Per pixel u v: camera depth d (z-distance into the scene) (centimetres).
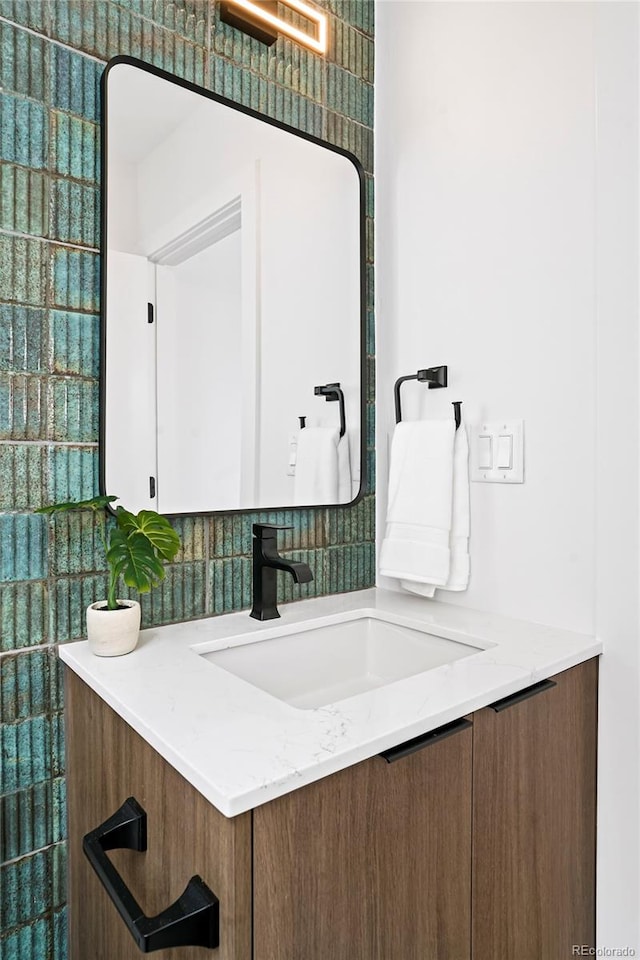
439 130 136
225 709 78
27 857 100
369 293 150
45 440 101
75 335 104
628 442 105
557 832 102
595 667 110
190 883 66
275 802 63
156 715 76
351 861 70
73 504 95
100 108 107
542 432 119
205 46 120
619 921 109
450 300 134
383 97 148
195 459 118
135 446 110
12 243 98
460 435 129
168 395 114
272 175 129
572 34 113
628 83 104
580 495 113
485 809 88
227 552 124
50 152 101
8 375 98
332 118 142
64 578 104
